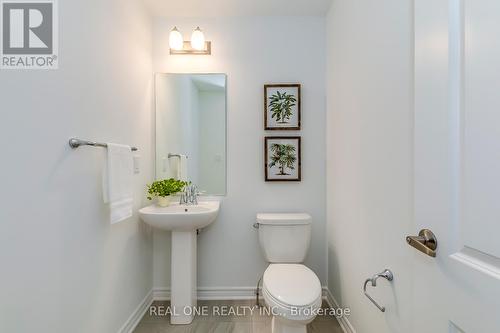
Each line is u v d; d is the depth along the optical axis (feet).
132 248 5.57
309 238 6.09
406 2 3.19
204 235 6.82
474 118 1.70
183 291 5.78
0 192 2.60
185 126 6.83
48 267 3.16
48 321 3.15
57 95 3.33
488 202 1.60
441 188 1.98
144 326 5.66
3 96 2.67
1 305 2.58
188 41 6.77
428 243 2.09
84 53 3.88
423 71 2.20
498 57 1.54
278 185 6.82
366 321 4.38
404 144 3.24
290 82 6.81
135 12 5.74
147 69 6.44
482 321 1.60
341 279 5.67
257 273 6.82
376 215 3.99
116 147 4.26
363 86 4.45
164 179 6.77
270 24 6.80
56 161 3.30
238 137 6.84
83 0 3.85
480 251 1.65
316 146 6.82
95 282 4.14
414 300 2.35
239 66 6.81
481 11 1.65
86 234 3.90
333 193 6.24
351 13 5.01
